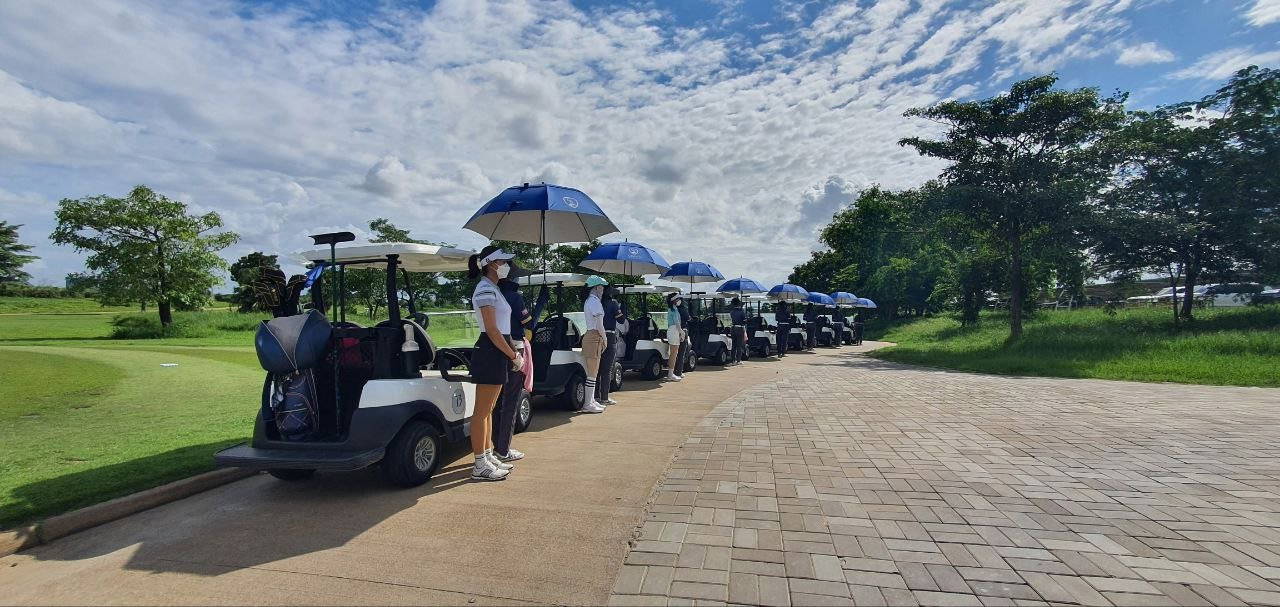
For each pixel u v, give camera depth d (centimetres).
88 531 363
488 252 469
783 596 271
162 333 2886
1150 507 380
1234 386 923
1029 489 420
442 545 336
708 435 611
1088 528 346
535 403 820
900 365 1454
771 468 484
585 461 512
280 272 468
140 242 3022
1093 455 511
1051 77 1638
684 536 343
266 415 434
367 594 281
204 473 455
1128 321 1873
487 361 453
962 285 2525
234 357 1532
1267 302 1775
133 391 909
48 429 625
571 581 290
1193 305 1966
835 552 318
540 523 368
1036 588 275
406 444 434
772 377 1162
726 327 1486
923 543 328
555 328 777
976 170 1731
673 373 1099
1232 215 1623
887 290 3503
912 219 2053
